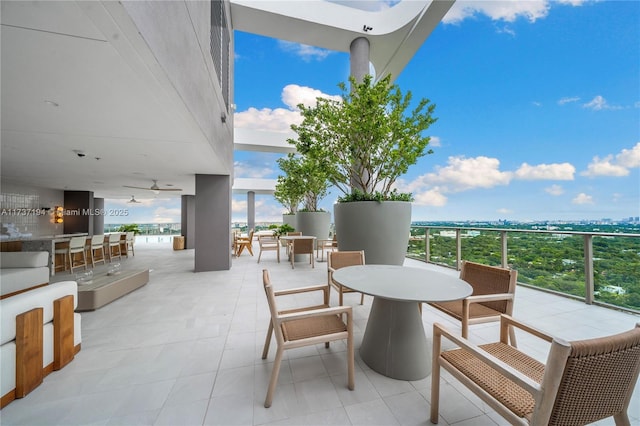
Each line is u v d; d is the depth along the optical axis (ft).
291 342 5.17
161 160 13.82
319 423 4.62
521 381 3.18
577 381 2.85
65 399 5.22
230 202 19.07
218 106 13.12
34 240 16.65
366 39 19.43
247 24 18.63
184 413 4.86
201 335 8.08
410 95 13.28
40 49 4.62
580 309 9.78
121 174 18.31
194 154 12.48
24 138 9.92
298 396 5.29
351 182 15.14
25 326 5.32
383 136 12.84
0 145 10.82
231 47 19.92
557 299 10.91
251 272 17.71
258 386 5.62
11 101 6.81
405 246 12.75
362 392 5.42
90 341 7.68
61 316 6.30
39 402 5.12
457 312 6.39
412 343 5.98
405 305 6.16
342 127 13.51
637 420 4.69
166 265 20.90
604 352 2.86
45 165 15.06
